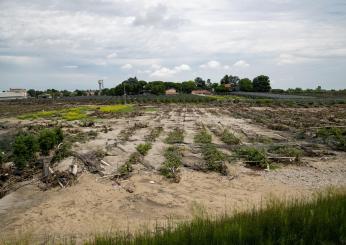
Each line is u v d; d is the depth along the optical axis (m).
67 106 64.81
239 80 135.00
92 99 86.19
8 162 16.28
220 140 22.41
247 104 61.97
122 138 23.30
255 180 12.95
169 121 35.47
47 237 8.31
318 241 5.52
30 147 15.62
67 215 9.80
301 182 12.61
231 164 15.30
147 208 10.21
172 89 131.38
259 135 23.84
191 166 14.88
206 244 5.55
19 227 9.05
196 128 29.12
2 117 44.75
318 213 6.28
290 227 5.89
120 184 12.52
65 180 12.71
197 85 144.00
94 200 10.99
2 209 10.43
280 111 46.59
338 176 13.38
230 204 10.31
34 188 12.38
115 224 9.04
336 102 58.16
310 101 60.97
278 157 15.90
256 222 6.19
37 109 57.94
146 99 78.56
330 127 26.42
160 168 14.61
